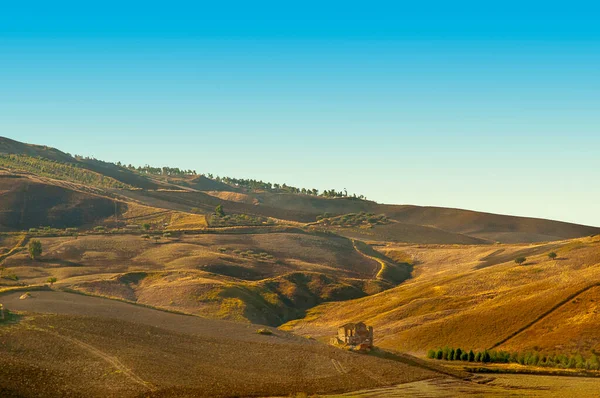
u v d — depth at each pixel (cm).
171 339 13350
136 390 10044
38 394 9306
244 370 12081
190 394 10250
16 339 11388
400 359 14850
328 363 13288
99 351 11594
